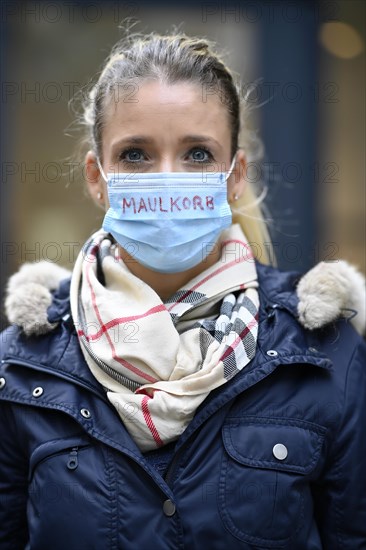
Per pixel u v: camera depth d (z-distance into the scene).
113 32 4.09
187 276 2.10
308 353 1.95
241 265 2.08
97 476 1.84
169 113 1.95
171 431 1.84
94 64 4.11
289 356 1.92
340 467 1.91
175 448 1.85
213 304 2.03
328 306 1.99
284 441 1.85
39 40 4.09
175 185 1.98
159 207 1.99
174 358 1.92
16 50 4.09
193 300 2.00
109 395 1.88
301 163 4.16
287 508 1.83
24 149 4.13
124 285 2.02
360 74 4.18
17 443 1.98
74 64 4.11
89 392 1.94
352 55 4.17
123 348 1.91
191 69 1.99
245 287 2.06
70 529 1.81
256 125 4.13
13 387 1.98
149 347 1.91
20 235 4.14
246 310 1.99
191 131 1.96
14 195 4.12
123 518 1.80
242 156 2.22
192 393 1.85
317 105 4.16
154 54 2.01
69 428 1.91
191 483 1.82
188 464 1.84
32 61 4.10
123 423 1.88
